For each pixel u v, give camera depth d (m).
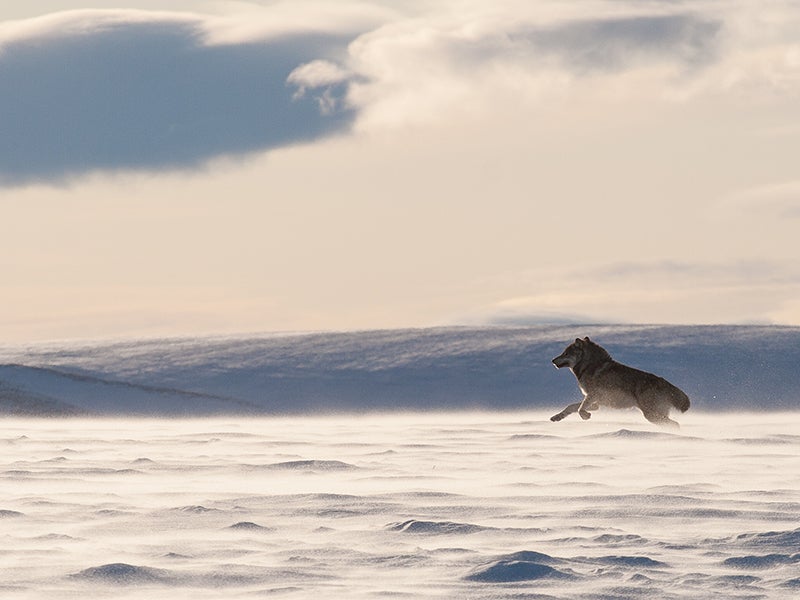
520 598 19.23
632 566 21.86
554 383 194.50
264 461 46.91
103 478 39.94
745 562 22.22
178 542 25.39
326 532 26.77
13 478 39.72
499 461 45.59
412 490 34.38
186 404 181.38
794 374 193.50
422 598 19.30
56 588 20.16
